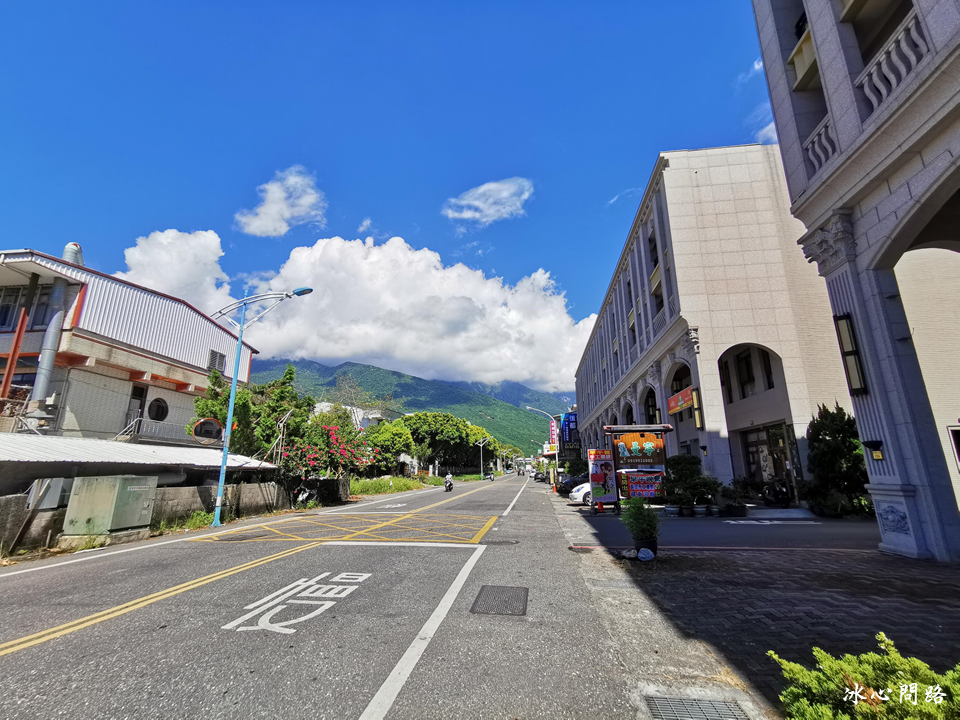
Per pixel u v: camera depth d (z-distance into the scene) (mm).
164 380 23859
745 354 21609
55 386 19422
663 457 17156
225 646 4371
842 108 8680
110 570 7926
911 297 15672
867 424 8633
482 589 6262
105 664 3994
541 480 66250
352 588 6332
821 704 2199
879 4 8500
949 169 6773
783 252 18984
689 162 20484
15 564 8953
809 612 5125
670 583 6535
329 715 3143
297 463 20531
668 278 20891
